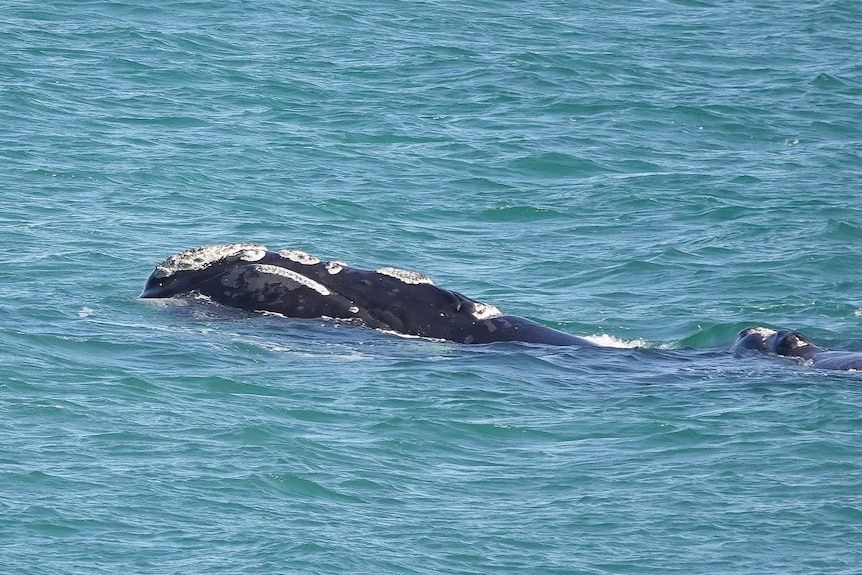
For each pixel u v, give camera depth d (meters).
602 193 129.00
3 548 53.59
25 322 81.06
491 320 85.19
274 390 72.50
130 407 68.12
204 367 75.31
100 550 54.19
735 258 109.50
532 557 55.91
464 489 62.19
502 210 122.12
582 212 123.19
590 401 74.00
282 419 68.25
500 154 139.62
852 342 89.38
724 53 196.88
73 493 58.31
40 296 87.56
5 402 67.25
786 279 104.00
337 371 76.38
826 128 158.88
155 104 147.38
